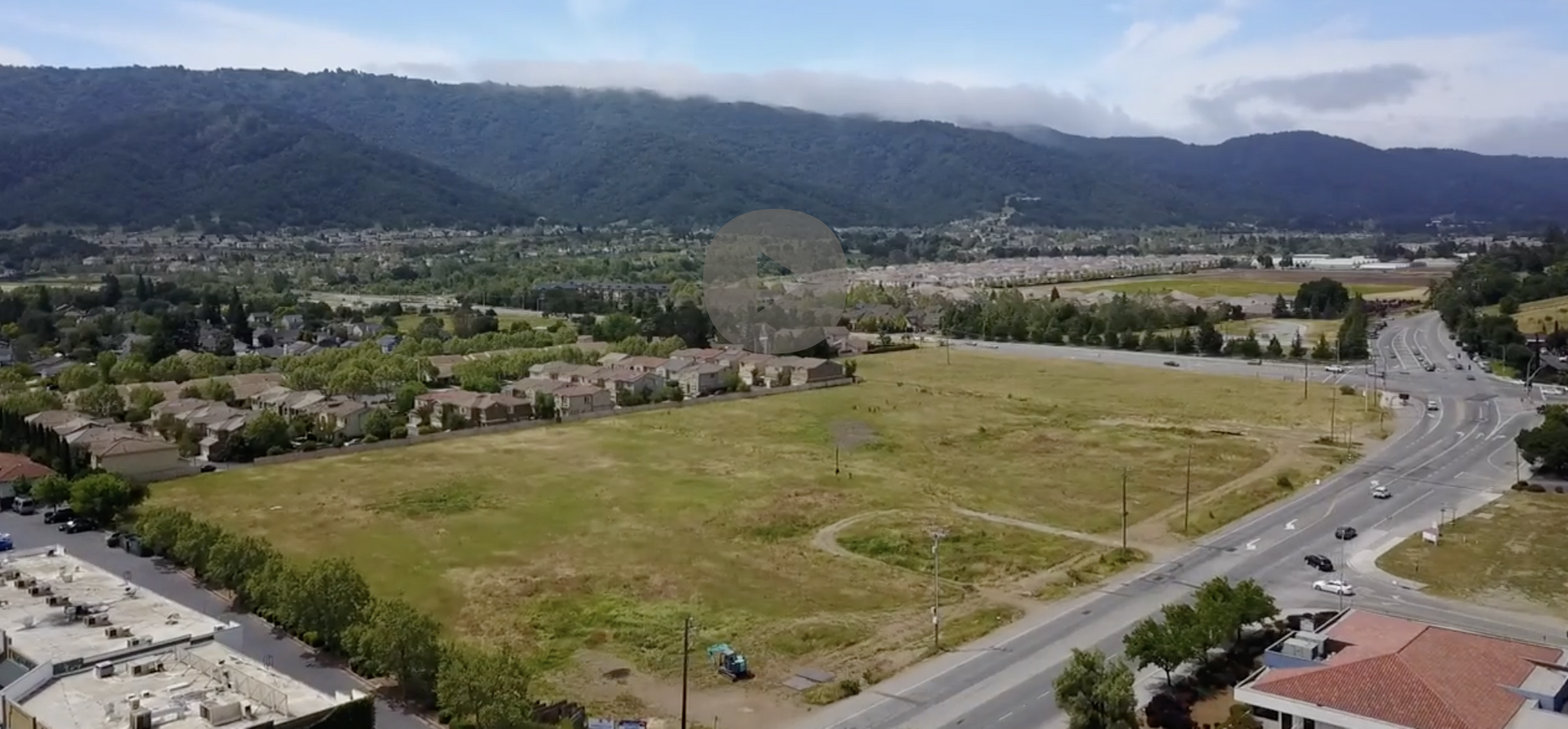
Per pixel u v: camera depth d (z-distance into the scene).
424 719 74.75
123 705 59.91
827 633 90.75
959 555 112.56
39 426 147.75
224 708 58.09
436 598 99.62
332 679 81.50
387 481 145.00
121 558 112.12
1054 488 141.38
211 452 158.12
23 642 69.50
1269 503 131.75
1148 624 80.75
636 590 101.56
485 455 162.38
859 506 131.38
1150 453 161.00
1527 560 107.44
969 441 171.50
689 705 77.38
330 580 87.50
